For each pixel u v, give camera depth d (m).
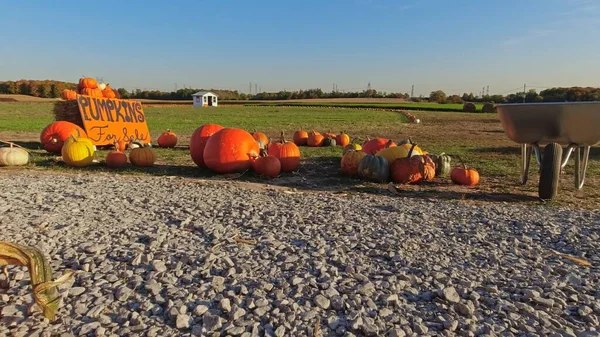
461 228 4.19
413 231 4.05
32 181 6.43
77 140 8.41
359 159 7.67
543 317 2.51
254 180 7.27
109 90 12.61
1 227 3.94
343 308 2.56
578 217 4.75
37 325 2.34
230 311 2.50
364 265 3.21
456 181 7.09
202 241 3.70
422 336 2.30
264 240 3.71
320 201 5.38
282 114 36.50
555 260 3.44
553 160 5.77
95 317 2.44
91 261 3.20
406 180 7.09
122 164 8.41
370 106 59.75
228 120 26.91
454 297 2.69
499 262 3.34
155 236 3.73
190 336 2.28
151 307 2.55
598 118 5.38
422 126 24.33
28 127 17.69
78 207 4.79
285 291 2.77
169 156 10.28
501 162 9.55
